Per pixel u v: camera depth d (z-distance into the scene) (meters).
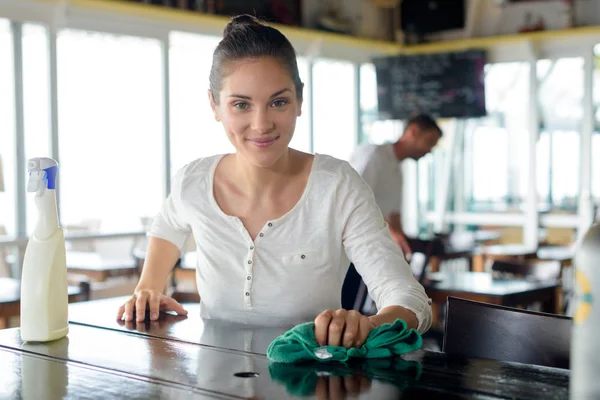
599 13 7.12
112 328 1.69
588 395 0.88
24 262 1.56
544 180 7.35
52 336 1.56
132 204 5.92
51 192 1.59
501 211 7.64
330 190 1.66
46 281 1.56
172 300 1.86
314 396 1.13
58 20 5.19
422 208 8.29
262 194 1.69
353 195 1.67
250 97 1.50
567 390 1.15
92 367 1.34
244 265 1.70
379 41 7.75
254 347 1.47
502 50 7.45
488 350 1.56
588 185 7.03
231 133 1.56
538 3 7.42
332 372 1.27
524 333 1.53
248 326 1.69
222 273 1.73
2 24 5.07
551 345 1.50
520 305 3.70
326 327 1.37
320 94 7.41
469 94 7.45
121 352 1.45
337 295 1.75
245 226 1.70
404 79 7.74
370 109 7.98
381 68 7.86
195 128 6.22
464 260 7.38
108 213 5.84
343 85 7.70
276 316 1.70
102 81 5.68
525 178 7.39
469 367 1.30
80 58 5.52
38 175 1.58
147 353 1.44
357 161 4.53
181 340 1.55
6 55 5.11
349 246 1.68
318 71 7.39
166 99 5.91
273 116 1.52
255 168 1.66
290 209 1.68
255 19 1.65
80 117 5.52
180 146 6.09
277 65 1.50
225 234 1.72
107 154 5.73
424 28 8.02
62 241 1.60
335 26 7.32
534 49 7.23
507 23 7.61
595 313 0.88
